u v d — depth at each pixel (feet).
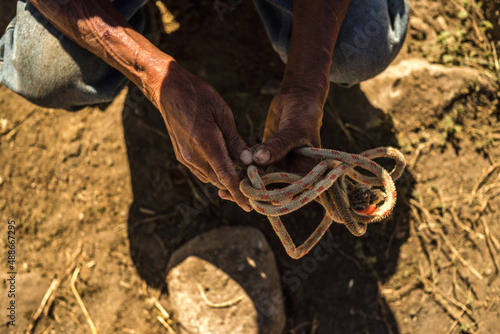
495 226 8.13
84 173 8.42
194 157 4.85
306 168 4.73
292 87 5.17
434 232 8.10
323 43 5.30
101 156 8.44
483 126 8.41
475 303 7.89
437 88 8.41
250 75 8.54
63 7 5.20
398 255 8.06
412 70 8.44
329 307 7.97
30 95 6.38
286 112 5.01
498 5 8.68
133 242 8.21
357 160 4.39
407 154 8.29
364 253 8.08
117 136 8.46
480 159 8.32
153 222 8.23
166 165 8.35
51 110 8.60
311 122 4.93
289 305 8.02
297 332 7.93
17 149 8.50
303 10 5.37
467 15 8.69
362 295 7.97
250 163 4.57
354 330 7.88
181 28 8.66
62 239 8.28
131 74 5.22
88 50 5.91
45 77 6.14
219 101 4.90
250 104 8.41
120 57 5.17
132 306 8.01
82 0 5.17
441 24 8.69
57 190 8.40
